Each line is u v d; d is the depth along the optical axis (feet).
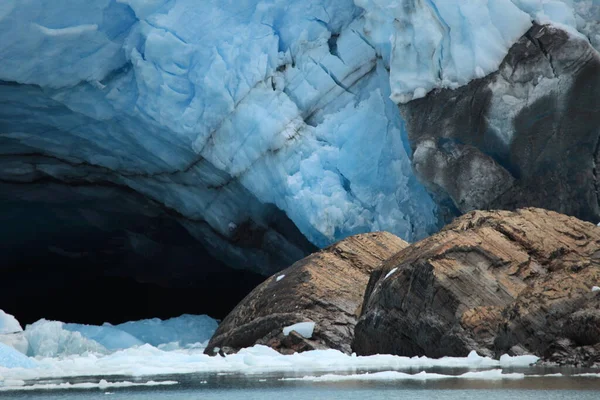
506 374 71.67
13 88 203.72
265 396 60.80
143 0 188.03
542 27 170.40
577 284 89.97
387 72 186.29
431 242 106.11
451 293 96.84
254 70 190.80
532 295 91.20
